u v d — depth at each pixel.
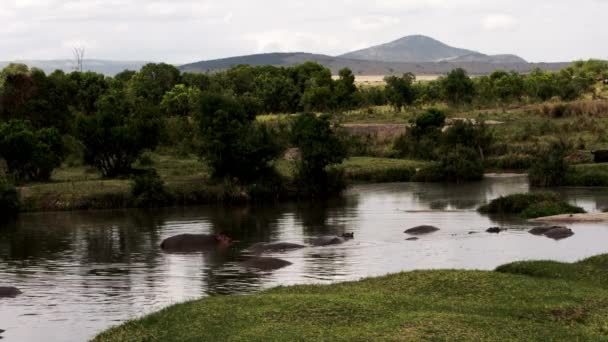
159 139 69.62
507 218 47.88
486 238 40.12
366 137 90.81
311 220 49.06
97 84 112.44
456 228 44.03
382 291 24.28
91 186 58.84
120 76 160.25
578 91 125.25
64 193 56.81
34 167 64.31
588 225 43.62
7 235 44.81
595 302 22.11
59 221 50.34
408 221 47.53
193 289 29.98
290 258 35.94
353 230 44.31
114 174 67.06
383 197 60.66
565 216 46.25
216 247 39.78
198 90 114.88
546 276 26.34
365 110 123.25
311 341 18.22
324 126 62.53
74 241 42.50
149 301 28.23
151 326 21.22
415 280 25.34
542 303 21.92
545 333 19.00
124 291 30.00
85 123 65.69
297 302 21.77
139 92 125.25
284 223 47.94
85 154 66.94
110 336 20.92
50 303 28.31
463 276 25.27
